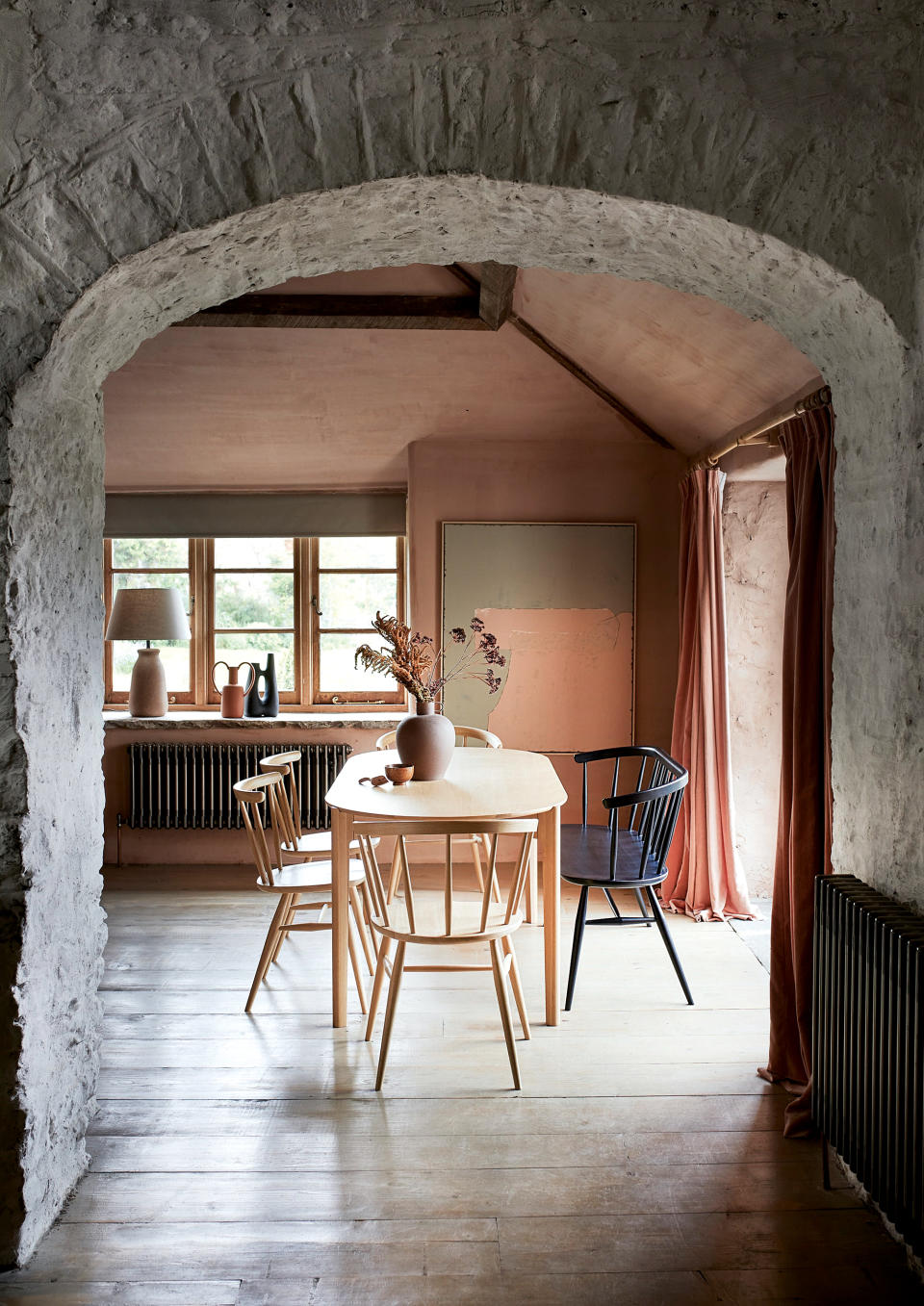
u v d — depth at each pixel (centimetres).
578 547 517
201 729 527
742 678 461
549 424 504
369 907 319
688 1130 260
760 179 212
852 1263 207
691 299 325
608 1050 307
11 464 204
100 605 254
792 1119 258
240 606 559
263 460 521
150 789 518
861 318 225
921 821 212
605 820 525
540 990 354
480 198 221
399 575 557
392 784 353
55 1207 223
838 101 210
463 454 513
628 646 521
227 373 463
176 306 243
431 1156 247
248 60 204
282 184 208
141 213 206
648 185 212
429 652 514
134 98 204
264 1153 248
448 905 283
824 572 275
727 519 456
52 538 224
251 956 391
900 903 220
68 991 235
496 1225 219
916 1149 190
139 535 540
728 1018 331
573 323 411
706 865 440
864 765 241
